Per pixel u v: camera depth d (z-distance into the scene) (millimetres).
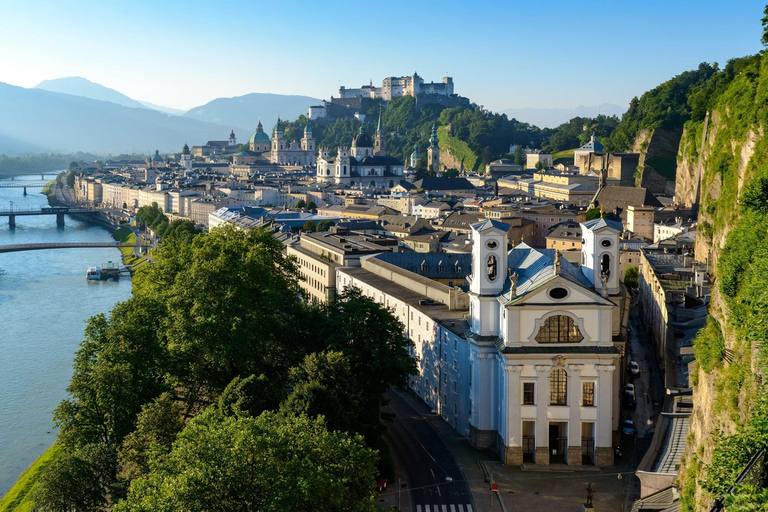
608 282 145125
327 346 151250
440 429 159500
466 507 123875
